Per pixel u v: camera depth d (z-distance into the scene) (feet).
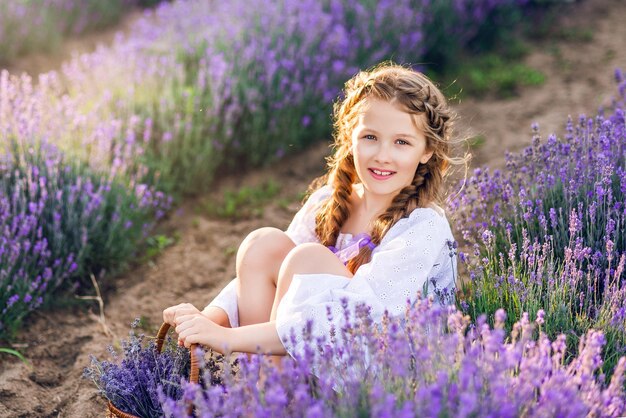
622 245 9.53
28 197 13.07
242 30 19.57
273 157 17.63
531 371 6.43
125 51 19.33
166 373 8.45
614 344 8.07
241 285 8.86
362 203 9.33
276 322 7.98
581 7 26.81
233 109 16.94
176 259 14.06
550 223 10.28
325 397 6.63
